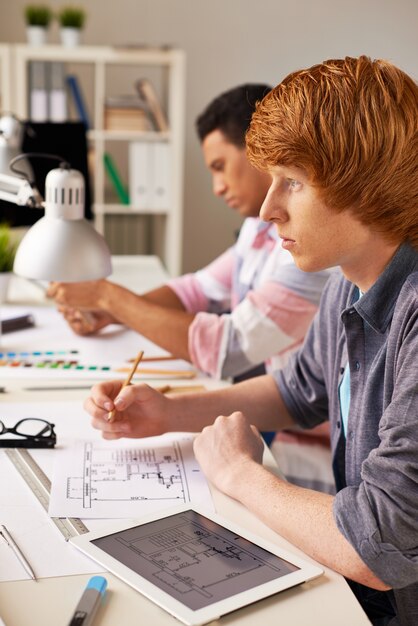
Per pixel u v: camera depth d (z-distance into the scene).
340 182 0.94
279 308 1.68
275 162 0.97
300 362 1.37
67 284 1.75
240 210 2.03
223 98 1.97
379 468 0.93
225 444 1.15
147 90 3.86
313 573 0.91
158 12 4.24
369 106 0.93
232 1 4.28
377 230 1.00
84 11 4.17
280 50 4.38
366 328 1.08
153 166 3.84
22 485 1.11
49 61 3.70
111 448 1.24
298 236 1.00
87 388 1.52
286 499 1.01
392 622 1.12
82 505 1.06
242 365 1.67
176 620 0.83
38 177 2.62
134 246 4.44
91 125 4.07
